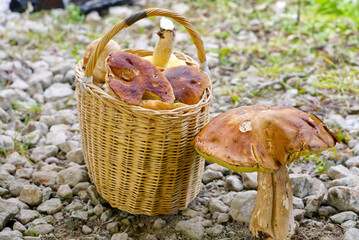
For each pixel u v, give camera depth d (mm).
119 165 955
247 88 1442
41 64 1505
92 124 959
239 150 870
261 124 883
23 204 1020
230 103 1374
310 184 1055
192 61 1069
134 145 928
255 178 1072
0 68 1429
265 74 1508
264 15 2055
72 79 1449
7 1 2230
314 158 1155
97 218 1009
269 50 1687
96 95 924
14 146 1181
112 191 992
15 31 1805
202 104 940
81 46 1705
